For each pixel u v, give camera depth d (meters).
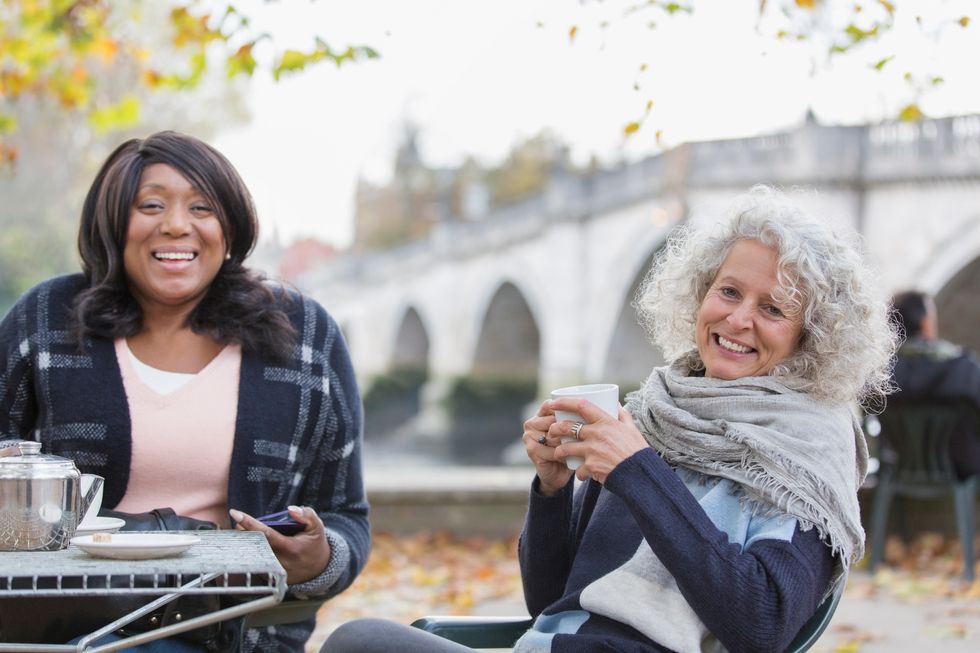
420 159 71.38
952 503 7.29
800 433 2.02
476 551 7.11
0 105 11.34
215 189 2.57
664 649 1.98
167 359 2.59
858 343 2.08
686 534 1.88
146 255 2.53
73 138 42.06
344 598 5.95
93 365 2.54
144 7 28.28
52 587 1.72
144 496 2.52
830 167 25.47
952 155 23.67
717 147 28.61
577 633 2.04
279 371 2.62
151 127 40.84
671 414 2.12
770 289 2.10
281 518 2.29
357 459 2.76
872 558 6.53
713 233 2.24
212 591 1.62
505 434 49.56
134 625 2.08
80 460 2.51
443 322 51.88
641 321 2.46
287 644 2.54
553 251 39.97
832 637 5.07
